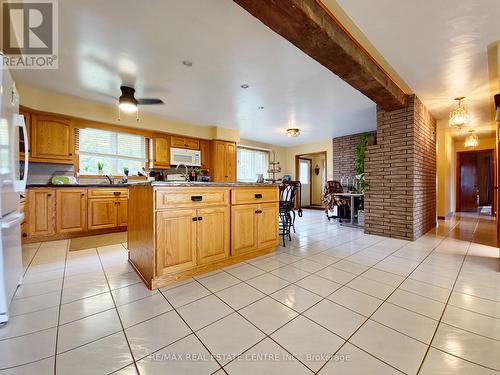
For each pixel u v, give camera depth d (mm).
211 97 3621
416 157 3537
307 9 1631
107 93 3400
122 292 1805
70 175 3814
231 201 2373
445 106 3975
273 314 1495
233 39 2195
